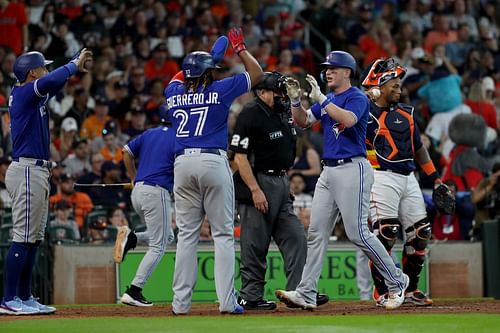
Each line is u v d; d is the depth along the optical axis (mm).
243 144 31625
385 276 30422
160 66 59906
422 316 27781
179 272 29281
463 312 29844
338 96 29391
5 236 42062
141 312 31516
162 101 56531
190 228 29266
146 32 62188
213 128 28812
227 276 29000
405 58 65375
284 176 32625
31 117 30047
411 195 33031
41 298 41469
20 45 59125
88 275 42375
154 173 35906
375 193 32438
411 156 32844
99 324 25688
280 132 32094
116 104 56188
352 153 29328
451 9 68438
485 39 66938
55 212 43438
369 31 66812
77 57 30250
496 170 49375
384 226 32312
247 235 32250
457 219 45688
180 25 63531
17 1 59562
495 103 60688
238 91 28859
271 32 65500
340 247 42844
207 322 25938
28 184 30109
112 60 59094
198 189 28938
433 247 44344
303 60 65000
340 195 29406
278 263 42375
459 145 51375
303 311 30531
